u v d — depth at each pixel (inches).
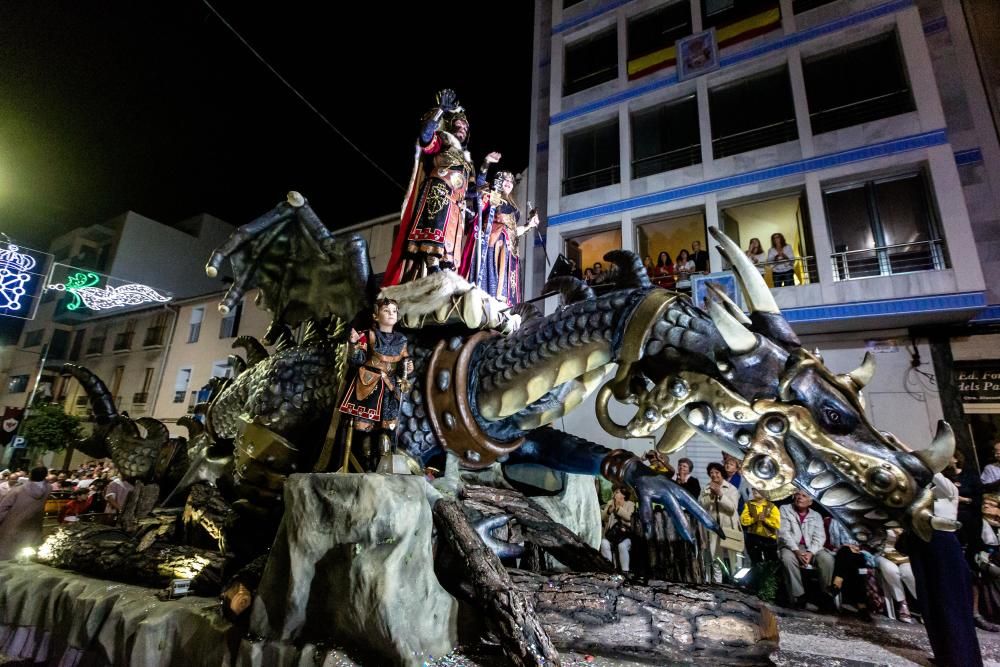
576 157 584.1
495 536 133.6
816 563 206.2
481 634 99.6
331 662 86.5
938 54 428.8
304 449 138.9
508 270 196.5
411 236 147.8
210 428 186.2
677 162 520.7
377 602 88.4
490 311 134.5
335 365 139.5
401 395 123.3
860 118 440.8
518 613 92.4
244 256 155.3
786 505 221.0
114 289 789.9
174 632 112.3
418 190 156.3
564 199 557.9
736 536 227.6
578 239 562.6
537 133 619.5
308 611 96.8
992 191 391.2
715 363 102.7
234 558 133.9
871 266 414.0
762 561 212.7
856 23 454.9
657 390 108.5
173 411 738.8
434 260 143.1
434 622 94.5
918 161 406.9
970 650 116.1
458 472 135.9
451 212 152.4
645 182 518.0
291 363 145.9
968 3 427.8
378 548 92.4
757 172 464.1
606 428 114.7
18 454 709.9
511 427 139.3
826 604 201.2
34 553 174.4
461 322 140.3
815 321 410.0
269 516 137.8
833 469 92.4
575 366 120.8
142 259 842.8
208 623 107.2
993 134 399.9
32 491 268.5
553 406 136.2
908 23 434.9
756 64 492.7
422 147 156.8
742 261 108.1
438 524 111.3
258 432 135.0
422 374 134.2
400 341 123.8
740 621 98.3
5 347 892.0
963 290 372.5
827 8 473.1
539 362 123.5
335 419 119.3
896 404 392.8
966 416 373.7
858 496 91.7
